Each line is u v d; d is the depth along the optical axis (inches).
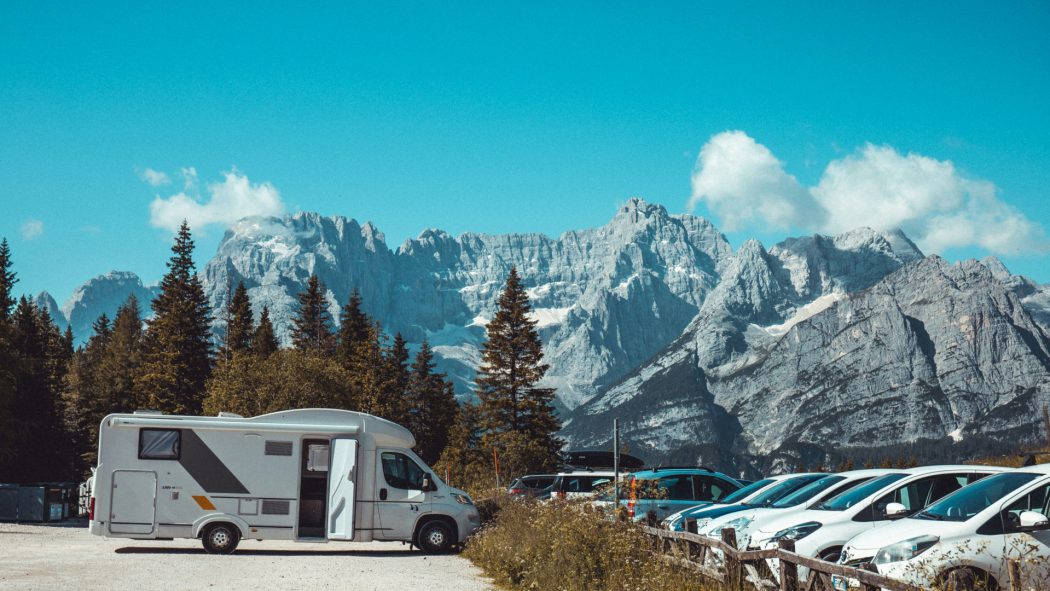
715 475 996.6
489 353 3326.8
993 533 470.3
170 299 3804.1
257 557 927.0
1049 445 1716.3
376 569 809.5
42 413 3127.5
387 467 1008.9
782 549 451.8
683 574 521.0
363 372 3811.5
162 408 3302.2
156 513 959.6
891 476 650.8
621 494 882.8
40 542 1099.9
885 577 362.9
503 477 2738.7
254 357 2802.7
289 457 986.1
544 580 605.9
